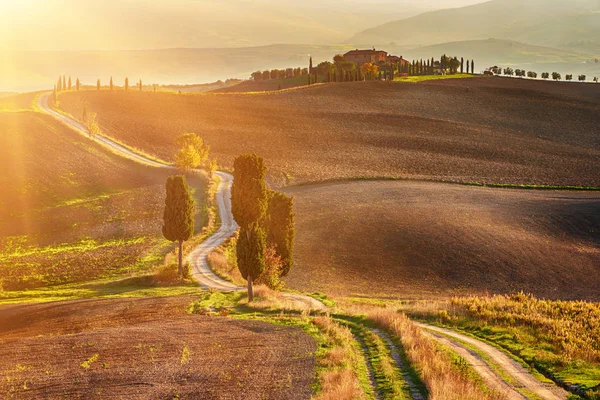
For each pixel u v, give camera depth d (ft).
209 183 315.78
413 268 203.31
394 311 112.88
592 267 203.41
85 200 298.97
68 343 81.15
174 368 68.64
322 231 237.04
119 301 127.44
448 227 238.89
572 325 101.24
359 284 186.70
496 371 75.31
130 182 332.60
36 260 203.41
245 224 128.57
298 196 299.79
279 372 67.05
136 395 59.98
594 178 358.84
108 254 207.00
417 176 352.90
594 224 247.50
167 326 93.76
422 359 74.38
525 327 100.37
